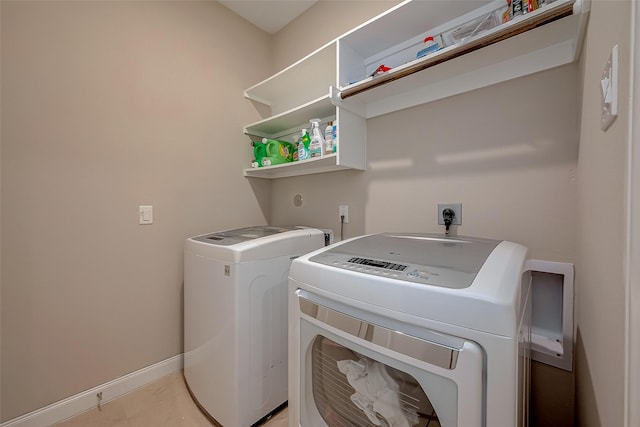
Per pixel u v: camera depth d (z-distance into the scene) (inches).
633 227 14.7
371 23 52.4
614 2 20.2
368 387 29.0
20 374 48.7
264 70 88.4
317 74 72.0
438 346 21.8
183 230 69.8
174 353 68.1
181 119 69.2
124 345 60.4
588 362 30.3
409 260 29.8
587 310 30.8
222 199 77.9
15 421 48.2
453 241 38.2
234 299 46.4
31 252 49.6
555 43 39.9
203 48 73.4
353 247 37.6
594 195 26.8
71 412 53.3
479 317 20.3
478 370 20.2
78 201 54.4
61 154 52.4
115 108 58.7
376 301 25.7
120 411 54.6
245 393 47.7
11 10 47.2
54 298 51.9
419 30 54.5
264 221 88.7
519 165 44.1
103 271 57.6
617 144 19.0
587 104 31.0
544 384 41.9
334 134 62.1
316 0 75.6
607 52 22.4
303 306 33.4
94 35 55.9
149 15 63.6
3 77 46.6
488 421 20.2
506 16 41.1
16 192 48.1
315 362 34.9
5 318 47.4
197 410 54.8
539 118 42.3
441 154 52.9
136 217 62.0
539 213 42.3
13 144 47.6
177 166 68.6
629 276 15.3
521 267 25.9
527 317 30.9
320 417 34.7
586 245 31.2
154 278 64.8
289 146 81.7
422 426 25.0
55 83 51.5
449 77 50.6
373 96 59.3
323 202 75.5
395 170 60.0
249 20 83.7
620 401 18.1
